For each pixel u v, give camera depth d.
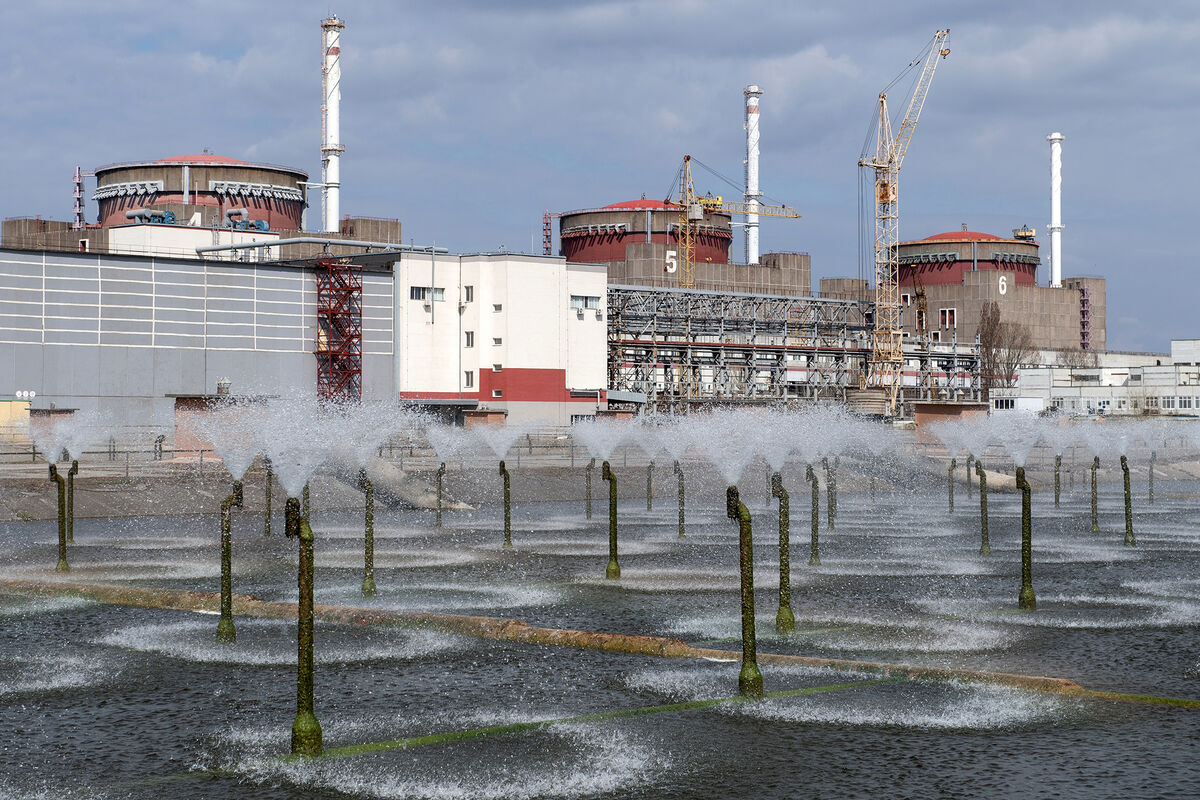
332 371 118.62
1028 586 30.64
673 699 20.84
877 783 16.44
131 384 108.62
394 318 122.75
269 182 182.38
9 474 65.56
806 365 169.12
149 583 35.66
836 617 29.34
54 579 36.41
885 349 176.00
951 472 63.31
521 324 125.94
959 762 17.31
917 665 23.67
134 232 140.62
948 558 41.94
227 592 26.20
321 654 24.64
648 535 49.94
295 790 16.25
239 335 113.81
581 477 75.50
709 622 28.70
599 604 31.53
